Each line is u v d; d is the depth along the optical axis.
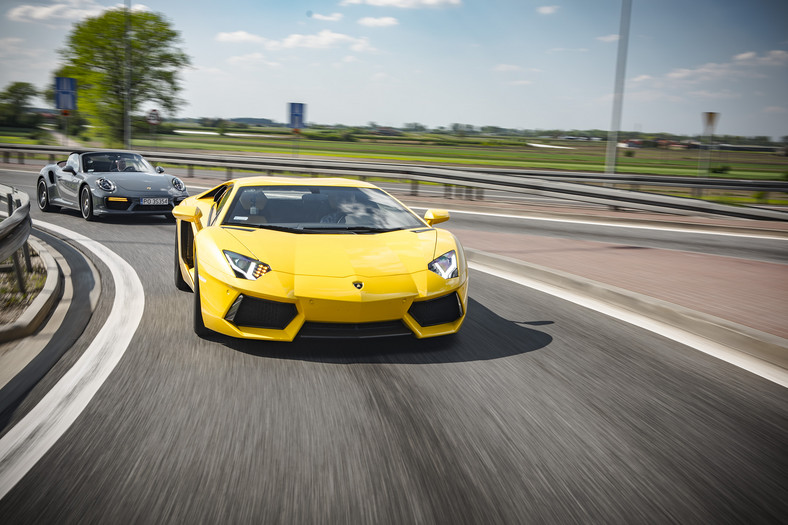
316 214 4.78
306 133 99.75
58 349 3.93
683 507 2.22
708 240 10.57
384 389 3.37
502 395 3.32
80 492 2.23
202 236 4.33
